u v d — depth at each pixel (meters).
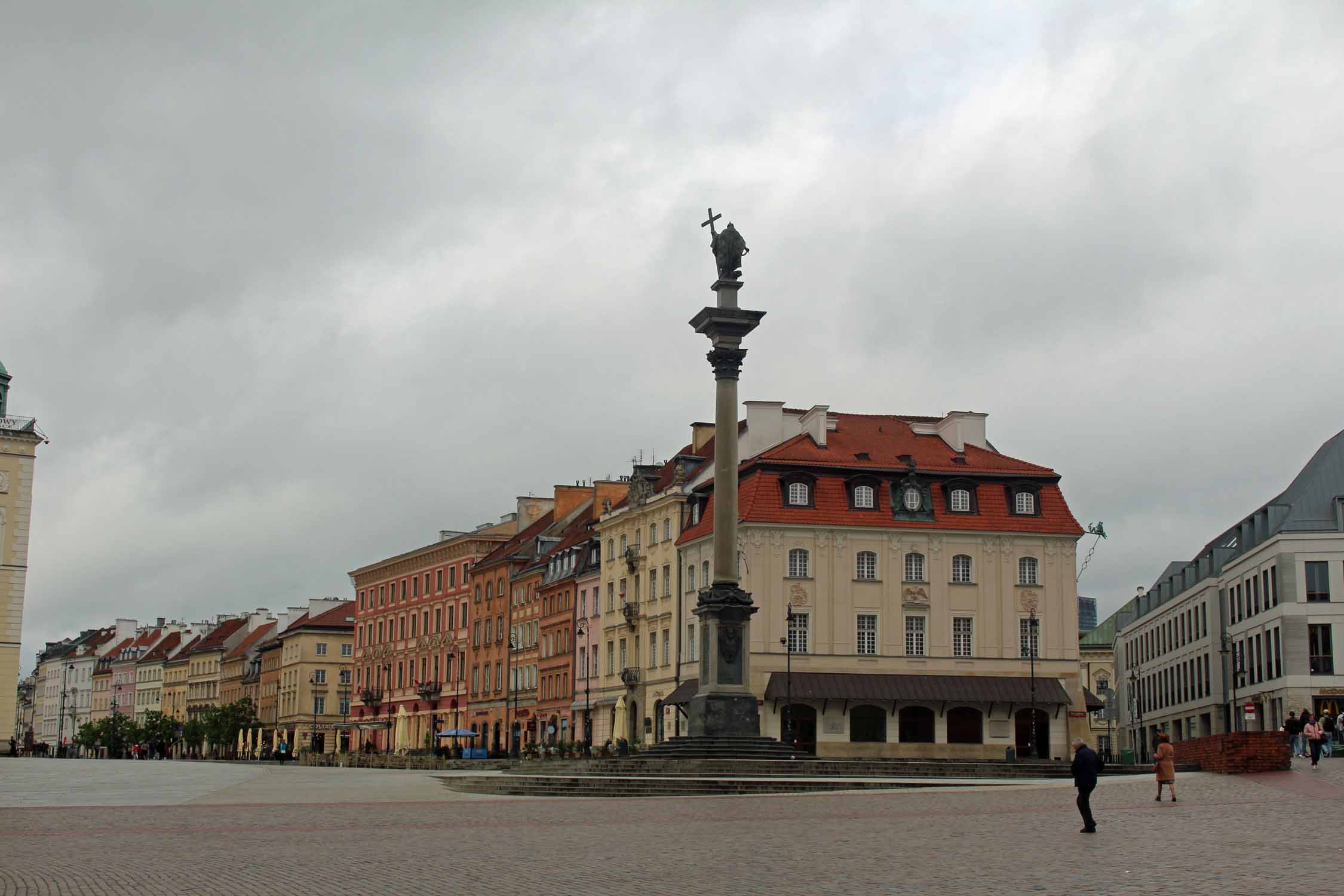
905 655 98.50
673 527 108.25
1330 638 100.62
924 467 102.12
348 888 23.08
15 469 119.75
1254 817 33.66
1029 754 99.31
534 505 153.25
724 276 68.31
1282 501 112.81
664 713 107.81
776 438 107.00
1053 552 101.56
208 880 24.20
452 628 156.88
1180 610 133.25
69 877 24.67
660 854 27.91
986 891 21.62
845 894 21.70
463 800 48.81
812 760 66.38
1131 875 23.17
